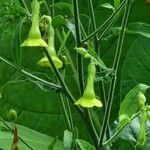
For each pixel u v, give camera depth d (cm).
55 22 39
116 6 42
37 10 35
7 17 38
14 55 38
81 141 37
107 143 39
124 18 39
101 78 38
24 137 51
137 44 58
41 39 34
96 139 40
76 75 45
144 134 38
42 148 49
